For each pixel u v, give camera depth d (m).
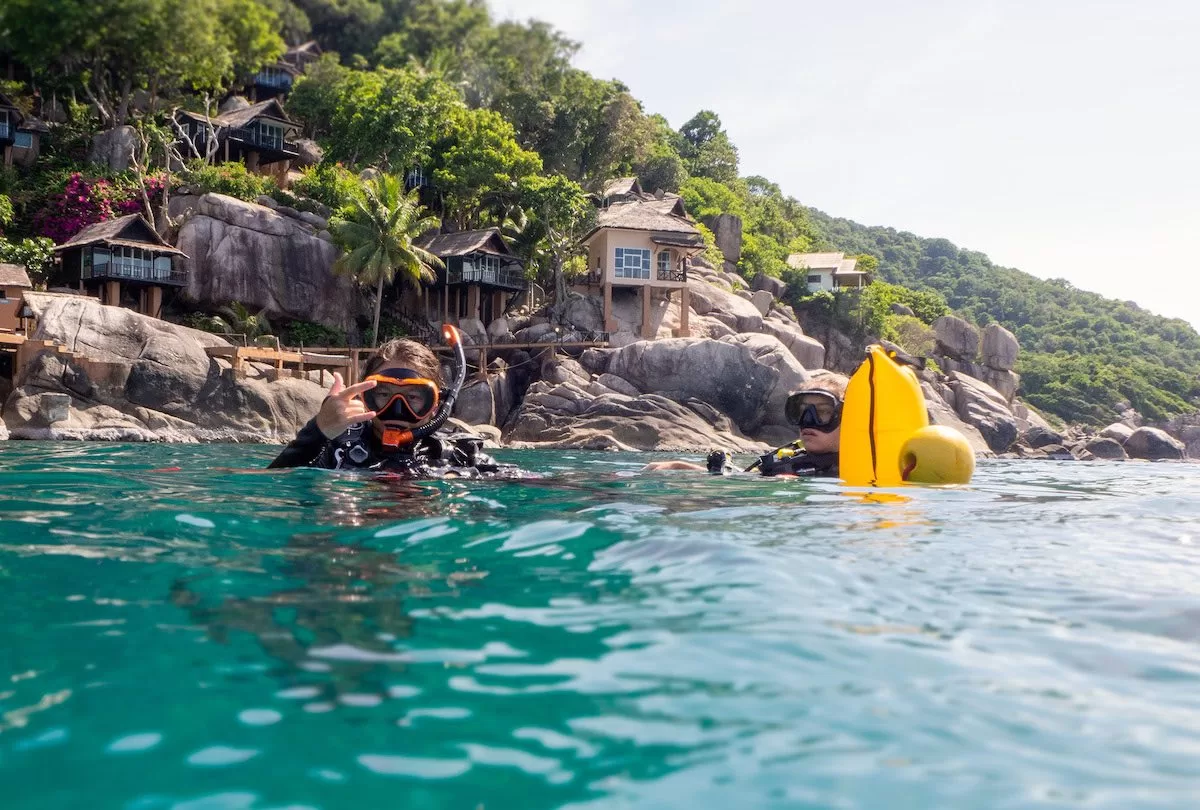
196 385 18.86
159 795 0.99
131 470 5.48
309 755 1.09
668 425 26.33
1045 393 78.06
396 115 30.05
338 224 30.86
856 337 51.47
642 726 1.20
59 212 29.66
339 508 3.37
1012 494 4.80
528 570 2.24
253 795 0.99
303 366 23.50
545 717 1.23
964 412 41.91
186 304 30.03
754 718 1.23
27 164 31.11
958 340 51.69
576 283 36.22
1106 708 1.30
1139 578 2.25
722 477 5.64
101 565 2.25
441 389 5.04
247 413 19.19
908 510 3.73
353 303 33.41
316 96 27.88
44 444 12.13
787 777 1.05
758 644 1.58
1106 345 124.19
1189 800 1.00
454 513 3.27
